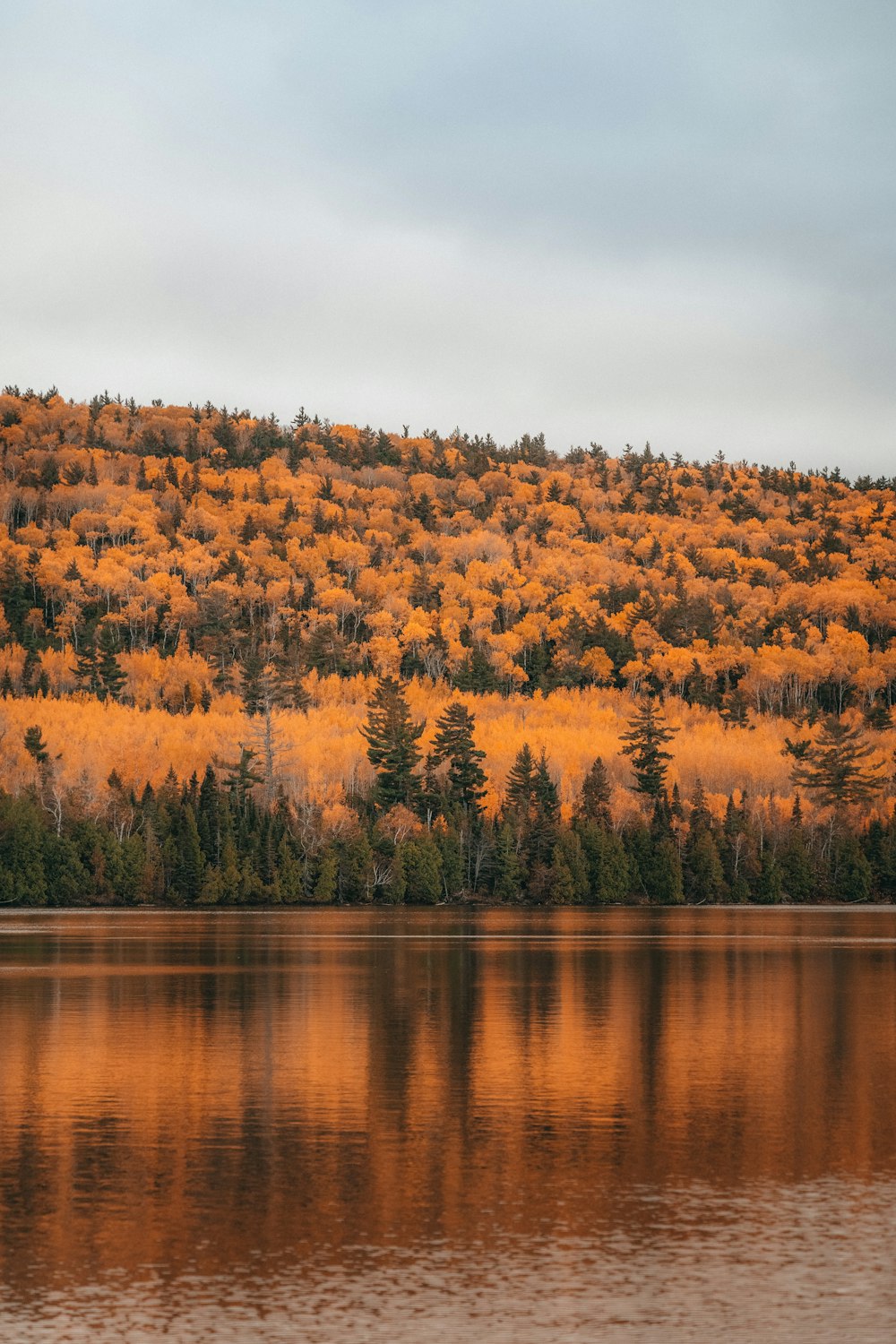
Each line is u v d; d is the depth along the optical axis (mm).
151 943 146125
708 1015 83500
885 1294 33750
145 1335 31031
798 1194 42219
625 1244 37406
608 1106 55031
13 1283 34188
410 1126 51125
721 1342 30828
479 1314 32375
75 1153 46781
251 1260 35938
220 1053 67812
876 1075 62062
